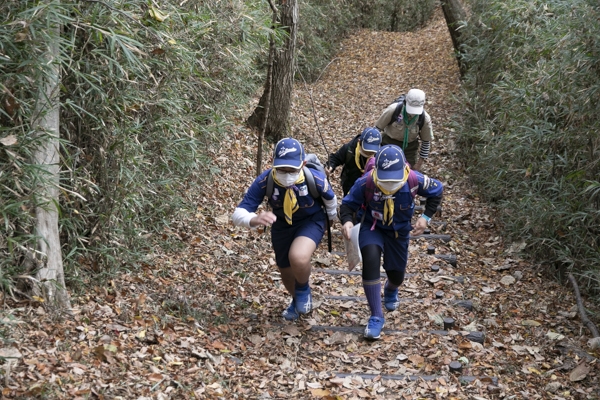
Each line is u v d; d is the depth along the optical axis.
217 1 6.36
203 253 5.58
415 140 6.19
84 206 4.42
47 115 3.71
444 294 5.26
